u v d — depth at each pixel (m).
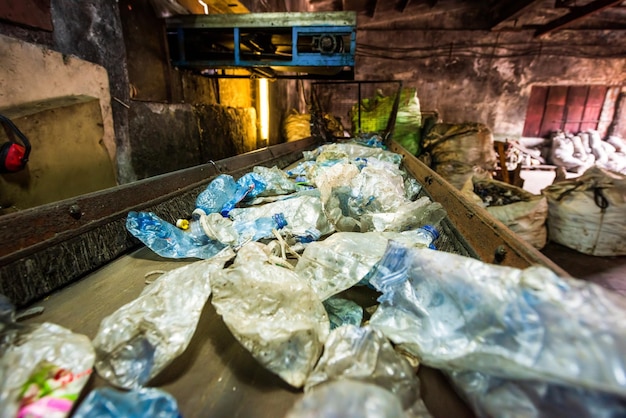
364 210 1.10
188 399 0.42
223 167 1.48
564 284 0.34
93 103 1.65
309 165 1.93
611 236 1.82
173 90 2.72
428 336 0.44
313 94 3.79
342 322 0.56
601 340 0.29
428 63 7.38
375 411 0.29
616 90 7.21
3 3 1.24
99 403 0.33
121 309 0.50
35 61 1.33
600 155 7.08
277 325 0.46
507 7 6.26
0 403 0.34
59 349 0.41
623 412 0.28
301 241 0.86
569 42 6.97
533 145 7.80
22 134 1.15
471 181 2.39
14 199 1.20
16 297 0.58
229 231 0.87
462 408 0.41
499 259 0.64
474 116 7.64
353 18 2.38
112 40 1.85
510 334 0.35
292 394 0.43
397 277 0.54
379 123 4.28
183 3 2.73
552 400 0.32
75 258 0.71
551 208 1.99
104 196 0.82
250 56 2.63
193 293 0.54
